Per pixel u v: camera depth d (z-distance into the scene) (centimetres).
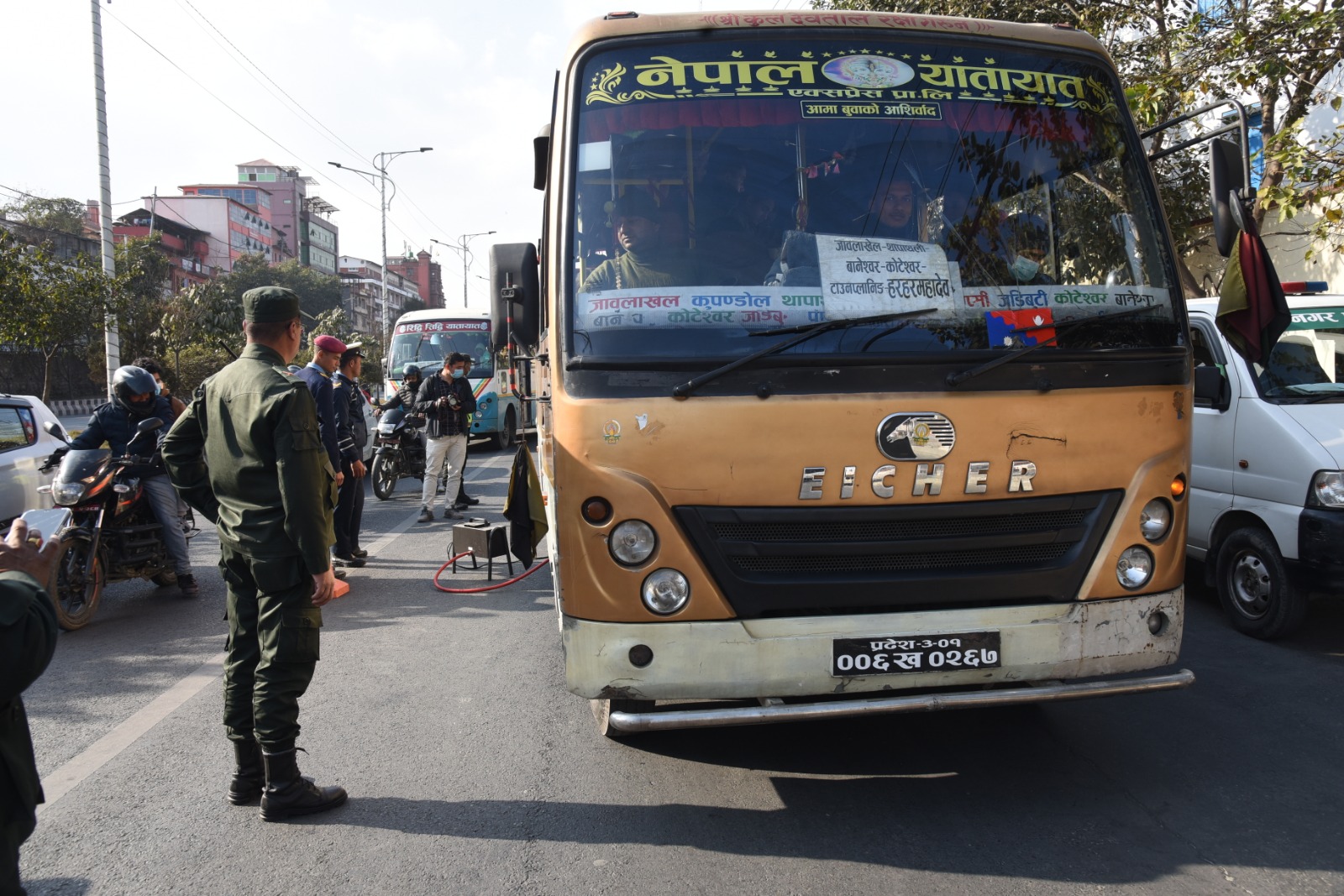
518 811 356
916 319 336
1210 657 525
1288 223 1119
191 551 935
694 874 308
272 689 350
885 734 424
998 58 383
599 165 356
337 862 322
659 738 426
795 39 373
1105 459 340
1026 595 336
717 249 344
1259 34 848
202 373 3316
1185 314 365
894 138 364
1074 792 364
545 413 452
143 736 443
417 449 1309
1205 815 343
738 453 319
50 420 910
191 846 335
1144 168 386
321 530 347
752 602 322
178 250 7575
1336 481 507
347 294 11894
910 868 309
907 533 328
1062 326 344
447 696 493
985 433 328
